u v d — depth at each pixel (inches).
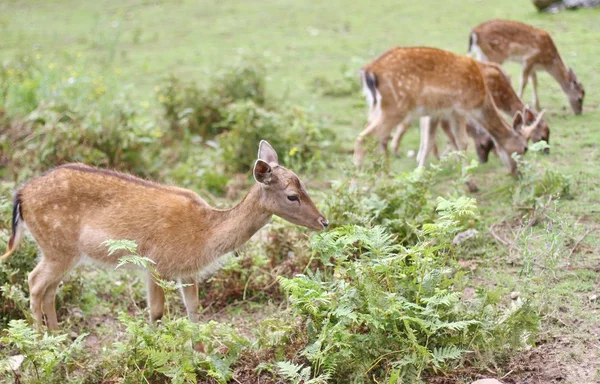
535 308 360.8
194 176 626.8
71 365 365.4
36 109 713.6
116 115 662.5
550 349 354.9
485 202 527.8
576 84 690.2
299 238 469.4
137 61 975.6
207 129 744.3
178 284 382.9
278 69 909.2
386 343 340.2
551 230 461.7
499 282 417.4
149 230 394.0
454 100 582.6
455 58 585.6
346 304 339.6
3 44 1083.9
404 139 693.3
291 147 650.2
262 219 394.0
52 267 406.3
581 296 395.9
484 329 345.4
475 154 648.4
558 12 1003.3
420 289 345.1
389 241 367.6
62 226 400.2
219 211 398.6
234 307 446.6
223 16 1209.4
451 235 390.3
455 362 343.3
